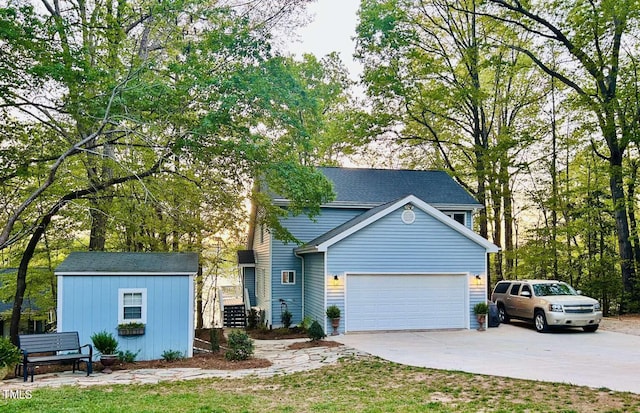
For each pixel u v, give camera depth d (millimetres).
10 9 11406
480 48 26328
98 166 15961
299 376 10641
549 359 11945
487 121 29906
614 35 22078
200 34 14953
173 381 10281
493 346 14242
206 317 34031
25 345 11211
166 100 12945
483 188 27984
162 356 13570
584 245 29906
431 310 17953
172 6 13617
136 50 16812
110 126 14734
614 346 14094
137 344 13422
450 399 8078
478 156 27656
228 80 12805
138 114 13117
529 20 24312
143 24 16703
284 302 21375
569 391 8406
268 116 13992
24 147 14203
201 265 22562
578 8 21922
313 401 8141
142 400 8188
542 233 26500
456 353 13016
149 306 13617
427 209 17906
